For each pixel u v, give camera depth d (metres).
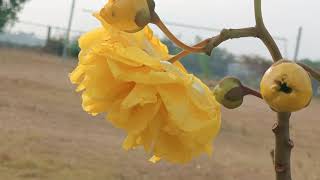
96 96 1.78
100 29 1.92
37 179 12.30
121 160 14.74
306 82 1.56
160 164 14.68
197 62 39.09
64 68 41.31
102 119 20.58
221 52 43.19
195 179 14.03
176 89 1.71
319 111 34.03
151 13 1.85
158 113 1.76
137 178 13.48
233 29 1.93
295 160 17.81
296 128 25.88
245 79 41.47
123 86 1.78
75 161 14.02
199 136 1.72
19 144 14.77
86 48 1.89
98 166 13.90
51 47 54.28
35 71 36.28
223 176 14.66
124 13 1.80
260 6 1.94
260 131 23.39
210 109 1.71
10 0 51.06
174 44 2.02
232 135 21.62
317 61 27.58
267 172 15.67
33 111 20.64
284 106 1.57
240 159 16.89
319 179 15.32
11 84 27.22
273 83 1.57
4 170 12.52
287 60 1.63
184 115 1.69
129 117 1.76
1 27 51.09
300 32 35.28
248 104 33.88
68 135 17.05
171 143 1.83
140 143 1.81
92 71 1.79
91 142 16.52
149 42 1.90
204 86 1.76
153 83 1.68
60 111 21.42
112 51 1.73
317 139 23.28
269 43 1.93
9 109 20.33
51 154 14.32
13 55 46.41
